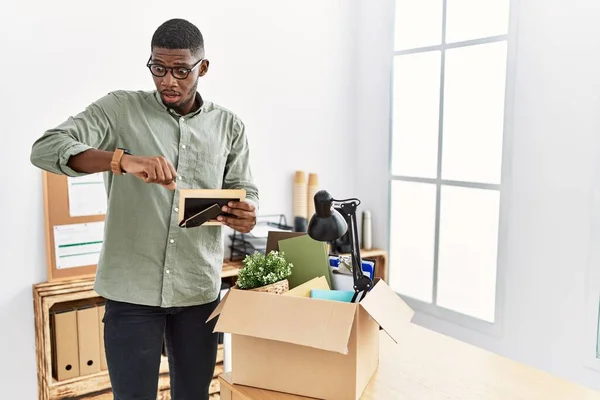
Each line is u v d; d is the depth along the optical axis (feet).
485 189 9.32
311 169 11.10
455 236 9.95
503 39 8.84
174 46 5.07
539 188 8.45
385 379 4.85
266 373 4.72
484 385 4.76
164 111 5.55
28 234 8.21
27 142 8.10
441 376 4.93
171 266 5.48
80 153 4.66
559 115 8.10
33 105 8.09
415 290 10.90
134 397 5.38
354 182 11.83
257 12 10.02
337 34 11.17
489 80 9.14
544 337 8.54
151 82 9.10
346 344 4.15
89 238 8.54
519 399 4.52
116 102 5.37
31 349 8.36
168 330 5.78
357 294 4.86
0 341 8.12
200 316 5.74
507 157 8.86
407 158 10.77
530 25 8.40
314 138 11.07
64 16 8.22
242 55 9.93
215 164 5.82
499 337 9.23
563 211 8.14
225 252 10.01
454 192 9.89
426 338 5.83
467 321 9.80
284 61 10.46
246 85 10.03
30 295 8.29
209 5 9.46
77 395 8.04
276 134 10.52
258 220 10.44
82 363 8.05
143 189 5.36
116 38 8.68
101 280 5.44
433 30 10.04
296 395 4.63
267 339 4.68
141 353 5.35
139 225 5.38
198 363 5.79
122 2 8.66
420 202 10.60
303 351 4.55
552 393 4.64
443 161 10.05
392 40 10.78
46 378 7.83
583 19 7.70
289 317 4.39
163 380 8.66
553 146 8.21
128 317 5.37
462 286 9.91
